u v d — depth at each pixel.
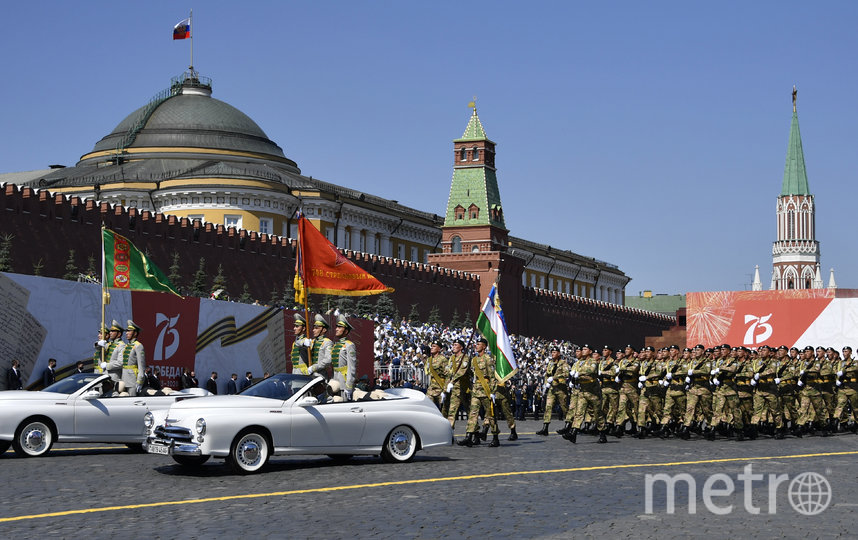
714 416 28.64
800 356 32.75
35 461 19.75
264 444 17.86
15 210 46.66
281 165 89.69
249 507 13.97
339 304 64.25
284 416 18.05
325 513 13.53
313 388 18.75
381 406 19.53
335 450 18.72
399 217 92.69
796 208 184.75
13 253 46.38
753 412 29.47
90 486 15.98
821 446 25.47
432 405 20.42
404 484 16.45
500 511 13.78
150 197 76.12
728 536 12.06
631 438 28.75
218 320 36.22
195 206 74.94
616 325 106.69
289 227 79.00
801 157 186.12
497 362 30.19
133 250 31.72
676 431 30.44
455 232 89.12
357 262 69.75
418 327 63.59
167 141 86.38
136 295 33.34
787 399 30.53
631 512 13.76
